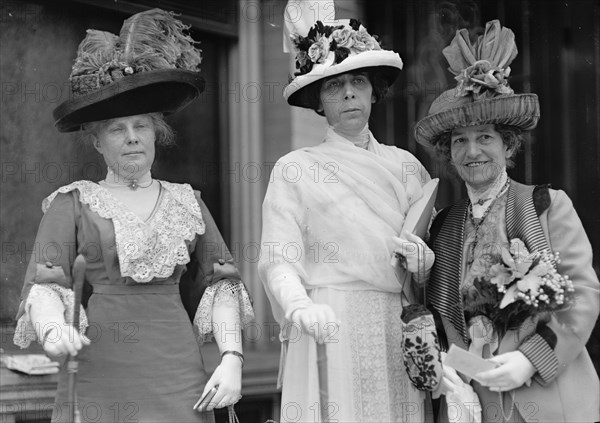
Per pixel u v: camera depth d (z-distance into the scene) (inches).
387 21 223.0
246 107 204.2
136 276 132.3
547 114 218.2
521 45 219.8
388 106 225.0
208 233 141.4
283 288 133.3
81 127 139.5
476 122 137.7
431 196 141.9
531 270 131.5
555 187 217.0
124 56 136.4
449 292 137.9
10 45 179.2
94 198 134.6
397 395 138.6
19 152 178.7
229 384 133.6
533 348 132.1
